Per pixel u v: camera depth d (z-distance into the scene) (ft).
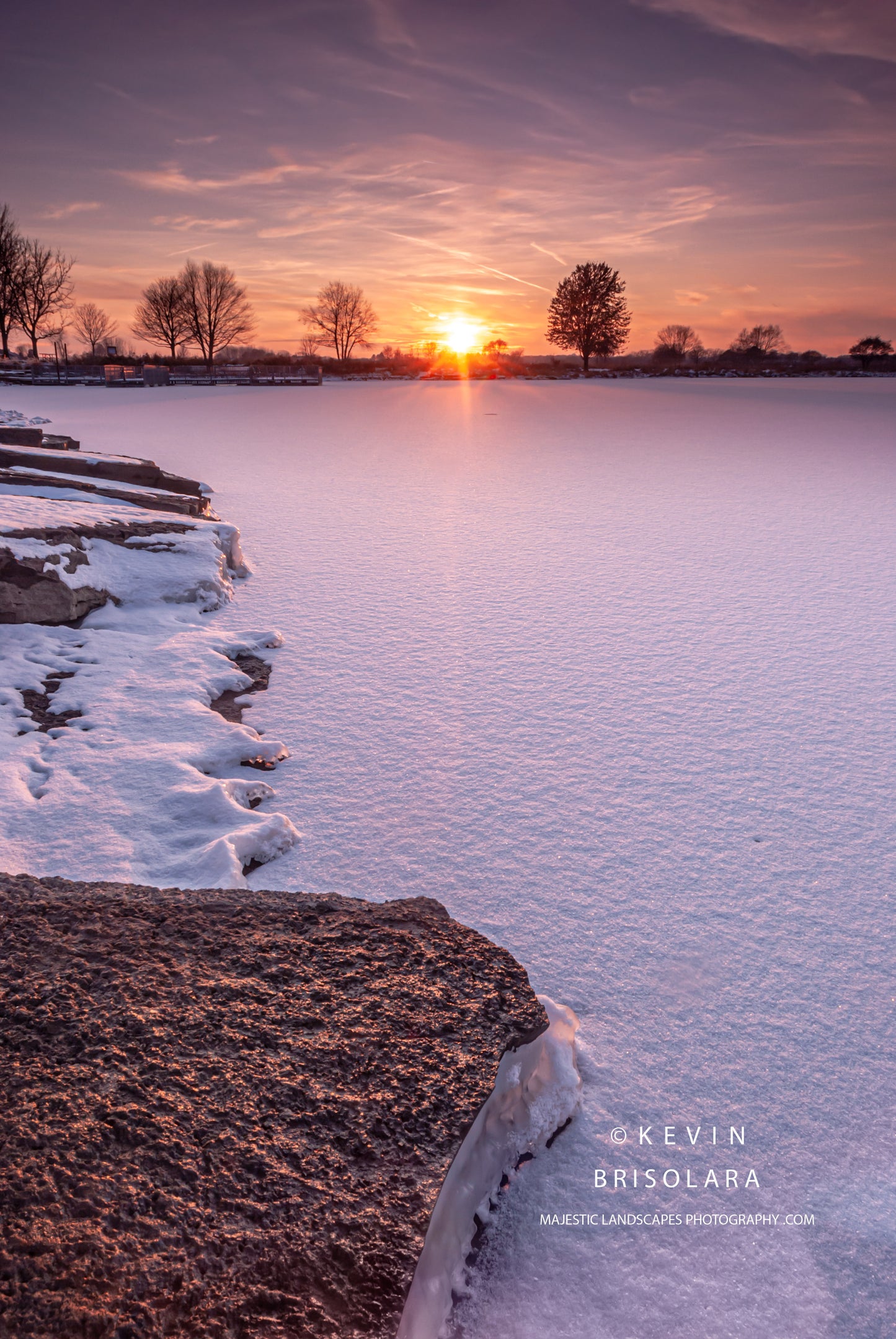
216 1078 6.85
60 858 11.57
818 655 20.18
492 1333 6.10
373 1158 6.35
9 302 174.81
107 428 74.33
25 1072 6.73
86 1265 5.34
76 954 8.26
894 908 11.19
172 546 24.85
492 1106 7.35
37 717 16.12
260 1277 5.51
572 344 256.73
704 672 19.19
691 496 42.78
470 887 11.55
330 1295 5.52
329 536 33.42
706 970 10.04
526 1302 6.35
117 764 14.24
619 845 12.57
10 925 8.63
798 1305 6.36
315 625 22.50
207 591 23.79
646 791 14.11
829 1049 8.89
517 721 16.67
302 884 11.62
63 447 37.50
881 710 17.13
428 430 80.02
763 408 111.65
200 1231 5.67
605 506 40.04
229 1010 7.63
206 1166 6.09
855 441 69.56
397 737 15.98
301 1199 5.98
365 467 53.47
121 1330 5.08
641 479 48.88
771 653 20.34
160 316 209.15
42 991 7.68
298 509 38.99
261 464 54.19
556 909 11.10
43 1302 5.10
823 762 15.05
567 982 9.80
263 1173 6.11
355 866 12.05
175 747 14.88
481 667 19.51
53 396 118.01
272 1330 5.29
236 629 22.03
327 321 244.42
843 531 34.27
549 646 20.86
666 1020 9.27
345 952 8.61
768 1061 8.73
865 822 13.21
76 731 15.49
